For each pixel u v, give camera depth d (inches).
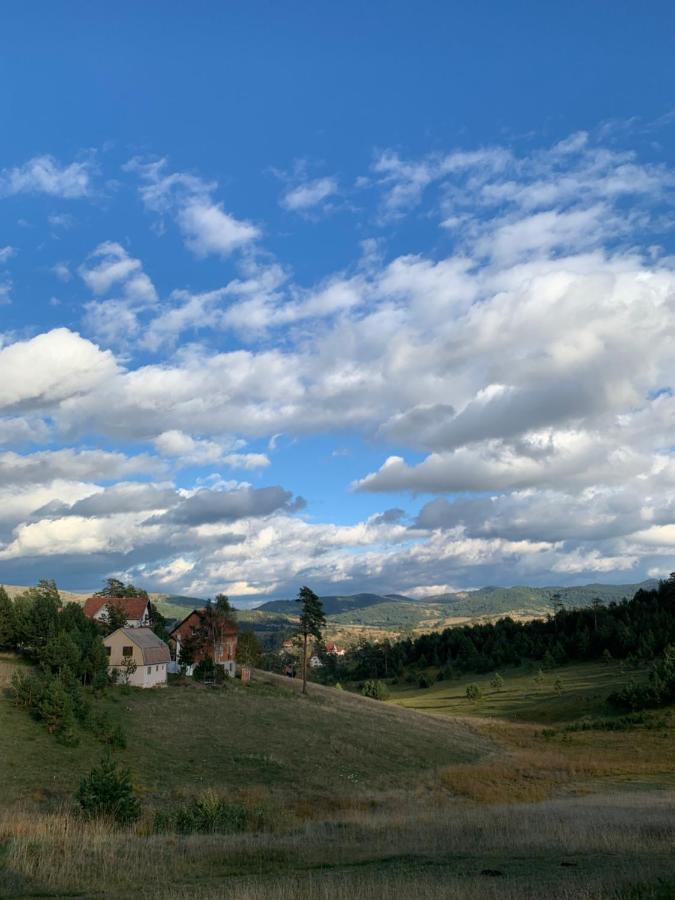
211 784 1584.6
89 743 1779.0
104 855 684.7
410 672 6648.6
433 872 657.6
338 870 686.5
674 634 4822.8
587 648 5585.6
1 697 1991.9
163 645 2962.6
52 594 3139.8
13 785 1386.6
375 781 1801.2
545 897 499.8
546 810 1237.1
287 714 2573.8
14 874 598.5
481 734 3021.7
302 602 3523.6
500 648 6358.3
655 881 536.1
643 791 1672.0
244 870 688.4
